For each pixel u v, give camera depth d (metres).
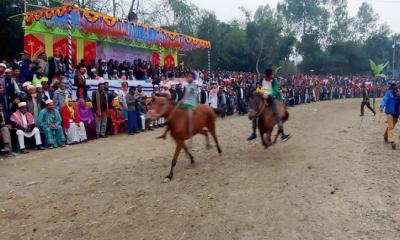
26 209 7.00
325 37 72.94
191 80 9.22
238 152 10.95
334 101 37.81
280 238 5.65
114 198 7.42
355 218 6.25
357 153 10.63
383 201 6.93
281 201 6.98
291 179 8.20
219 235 5.79
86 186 8.16
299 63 64.31
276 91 9.95
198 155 10.67
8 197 7.59
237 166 9.32
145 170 9.27
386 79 51.38
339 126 16.78
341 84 45.50
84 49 19.86
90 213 6.75
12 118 11.41
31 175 9.02
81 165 9.88
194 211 6.66
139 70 19.64
